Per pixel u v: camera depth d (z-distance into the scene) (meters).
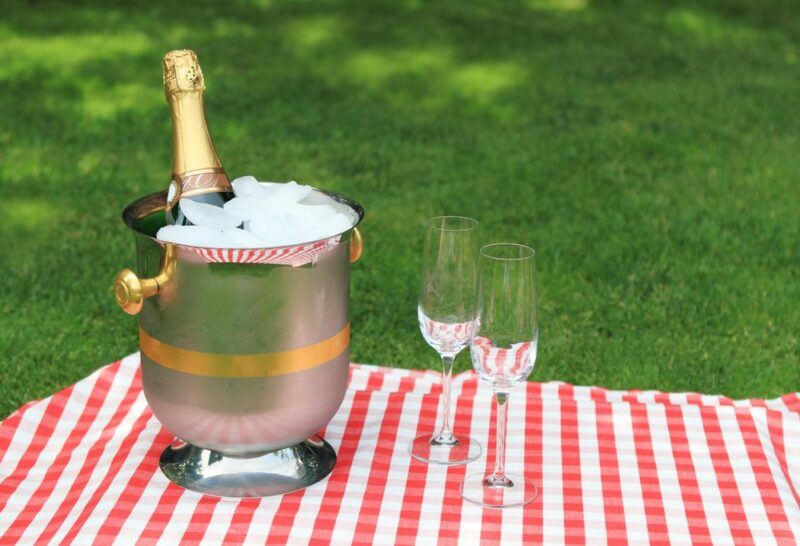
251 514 1.66
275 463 1.75
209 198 1.75
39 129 5.74
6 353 3.42
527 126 6.00
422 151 5.56
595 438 1.88
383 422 1.95
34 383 3.24
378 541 1.61
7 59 6.96
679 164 5.41
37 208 4.71
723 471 1.78
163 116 6.05
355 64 7.15
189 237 1.60
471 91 6.64
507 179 5.17
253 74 6.86
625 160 5.45
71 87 6.48
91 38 7.53
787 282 4.07
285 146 5.59
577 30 8.14
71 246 4.31
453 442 1.87
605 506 1.69
